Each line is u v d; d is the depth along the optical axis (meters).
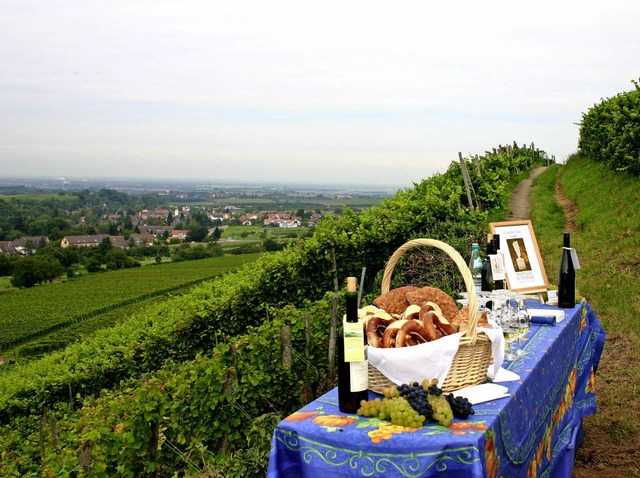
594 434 6.08
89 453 6.45
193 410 6.90
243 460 5.09
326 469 2.85
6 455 12.56
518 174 37.22
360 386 3.06
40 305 53.34
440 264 9.50
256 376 7.19
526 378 3.47
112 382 15.51
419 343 3.40
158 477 6.91
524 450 3.37
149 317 17.70
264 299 12.68
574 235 16.75
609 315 9.94
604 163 25.30
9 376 18.20
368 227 11.73
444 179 19.34
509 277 5.61
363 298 9.51
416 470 2.68
